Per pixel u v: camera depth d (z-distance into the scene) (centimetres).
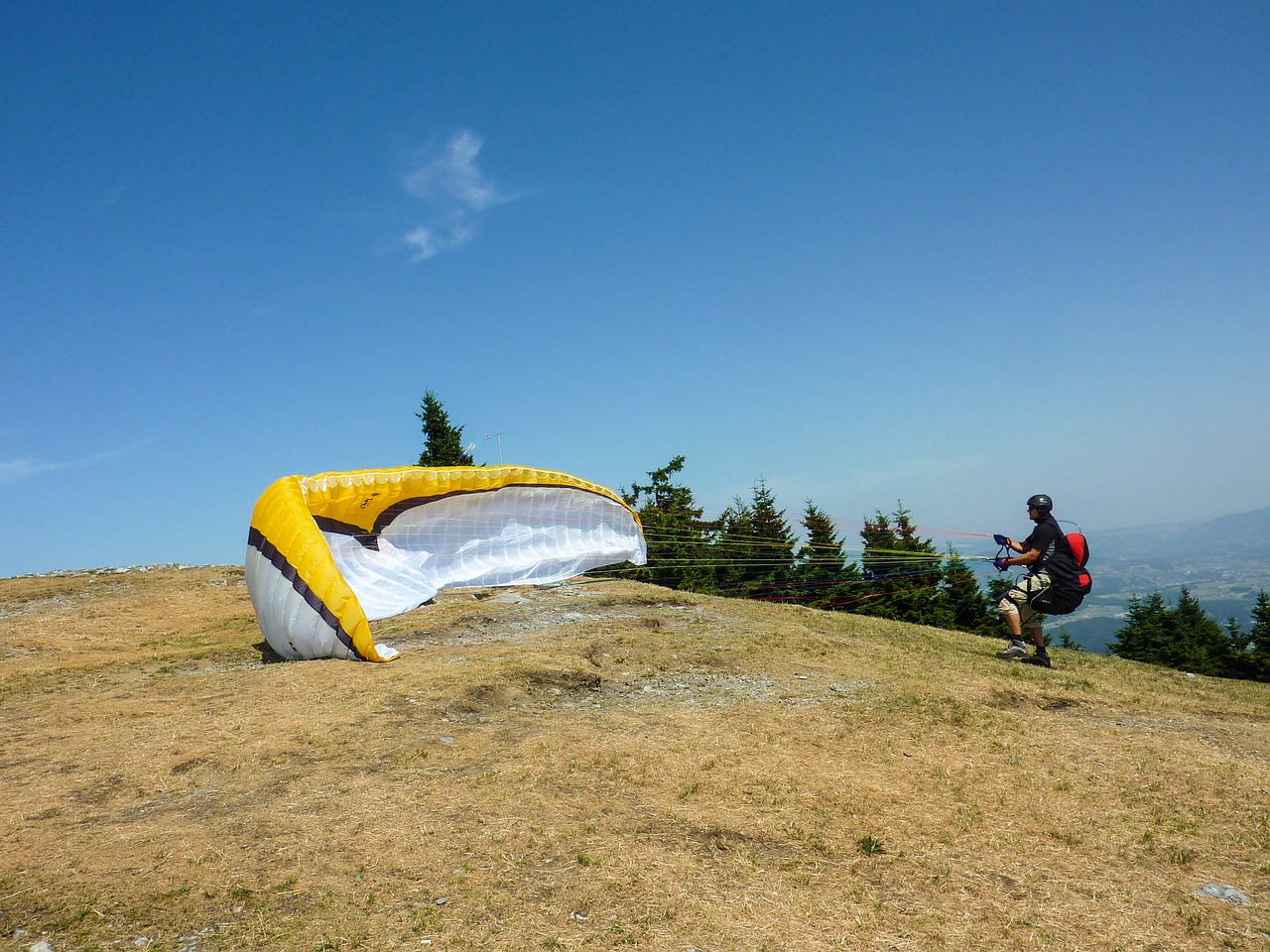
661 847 572
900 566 2773
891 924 493
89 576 2330
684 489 3319
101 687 1111
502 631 1342
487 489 1556
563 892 504
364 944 441
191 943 437
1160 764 750
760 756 764
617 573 2936
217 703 895
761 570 3062
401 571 1463
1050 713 923
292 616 1165
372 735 770
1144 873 562
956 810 659
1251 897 531
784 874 548
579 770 704
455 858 537
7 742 791
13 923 452
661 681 1033
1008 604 1205
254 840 552
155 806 614
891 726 852
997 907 515
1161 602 3966
